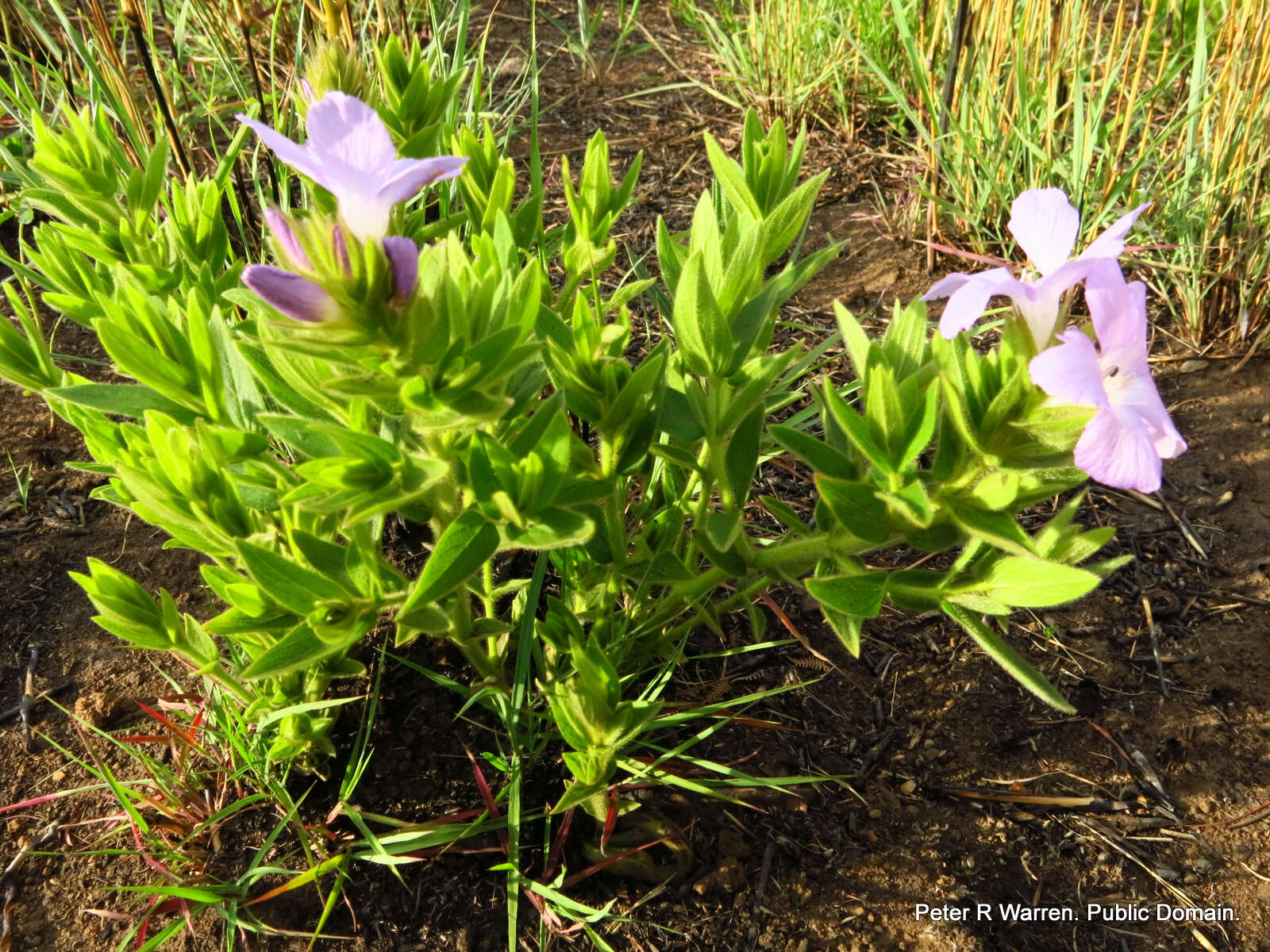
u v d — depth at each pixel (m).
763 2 0.58
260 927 0.26
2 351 0.27
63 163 0.29
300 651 0.22
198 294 0.28
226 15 0.50
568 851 0.28
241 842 0.28
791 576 0.26
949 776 0.31
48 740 0.30
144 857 0.28
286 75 0.45
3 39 0.51
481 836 0.28
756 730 0.31
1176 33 0.57
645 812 0.29
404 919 0.27
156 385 0.24
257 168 0.44
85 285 0.29
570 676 0.26
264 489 0.25
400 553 0.35
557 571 0.32
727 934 0.27
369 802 0.29
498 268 0.23
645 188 0.52
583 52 0.61
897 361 0.24
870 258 0.49
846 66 0.57
